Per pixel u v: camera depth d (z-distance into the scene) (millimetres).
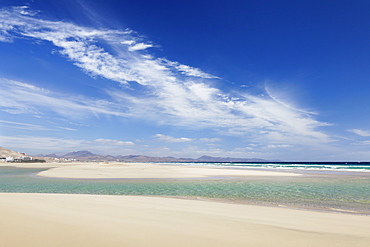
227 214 9117
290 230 6477
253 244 4750
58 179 31156
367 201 14977
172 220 7062
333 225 7887
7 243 3938
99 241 4355
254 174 39375
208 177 33906
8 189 21453
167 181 28328
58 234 4652
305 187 22484
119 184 25359
